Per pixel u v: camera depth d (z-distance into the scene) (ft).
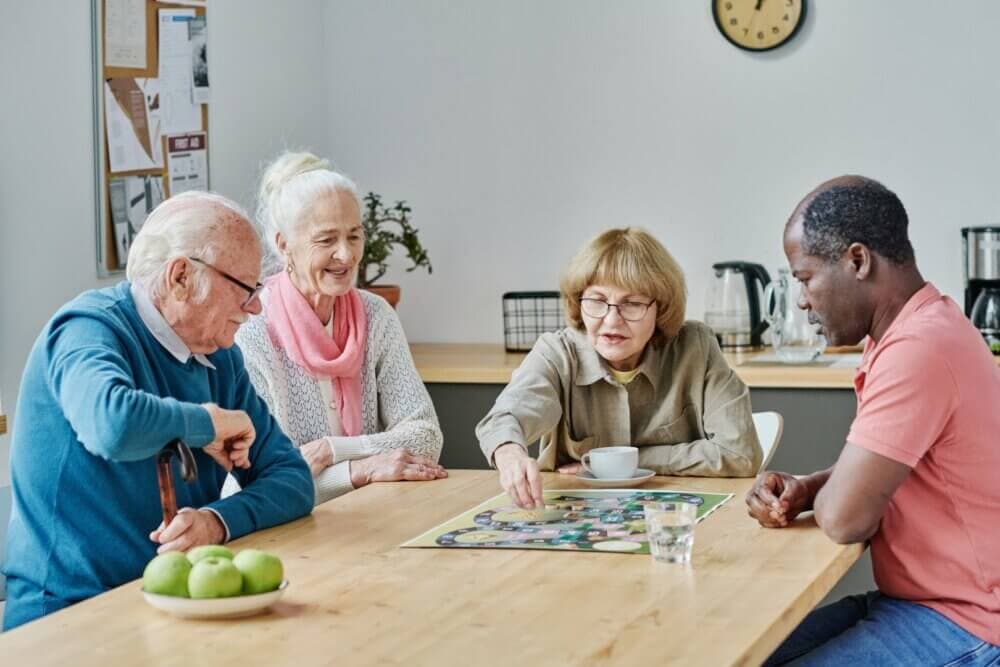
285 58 15.19
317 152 15.78
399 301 15.78
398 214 15.80
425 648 5.15
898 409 6.54
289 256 10.19
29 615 7.05
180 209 7.50
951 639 6.59
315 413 10.21
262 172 14.80
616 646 5.12
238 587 5.63
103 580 7.11
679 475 8.73
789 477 7.42
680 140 14.75
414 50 15.62
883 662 6.61
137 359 7.30
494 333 15.62
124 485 7.20
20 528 7.22
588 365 8.89
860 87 14.14
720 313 13.99
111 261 12.56
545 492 8.25
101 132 12.39
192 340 7.57
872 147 14.15
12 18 11.45
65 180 12.05
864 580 12.52
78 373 6.82
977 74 13.78
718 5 14.44
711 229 14.73
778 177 14.47
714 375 8.89
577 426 9.05
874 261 6.88
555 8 15.07
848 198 6.91
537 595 5.85
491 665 4.93
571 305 8.86
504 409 8.52
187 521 6.85
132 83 12.76
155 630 5.47
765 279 14.08
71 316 7.26
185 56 13.46
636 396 8.99
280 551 6.84
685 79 14.69
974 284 13.24
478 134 15.47
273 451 7.97
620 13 14.84
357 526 7.40
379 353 10.58
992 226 13.55
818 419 12.25
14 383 11.61
